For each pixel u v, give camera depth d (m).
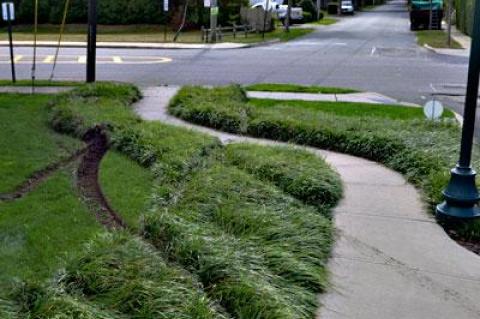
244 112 9.33
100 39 27.61
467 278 4.31
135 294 3.58
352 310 3.80
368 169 7.01
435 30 35.47
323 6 65.81
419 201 5.89
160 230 4.61
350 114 10.46
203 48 24.62
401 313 3.79
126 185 6.38
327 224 5.04
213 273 3.94
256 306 3.55
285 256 4.21
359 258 4.58
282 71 17.59
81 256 4.05
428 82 15.55
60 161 7.29
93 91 10.89
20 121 9.22
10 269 4.30
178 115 9.96
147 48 24.45
